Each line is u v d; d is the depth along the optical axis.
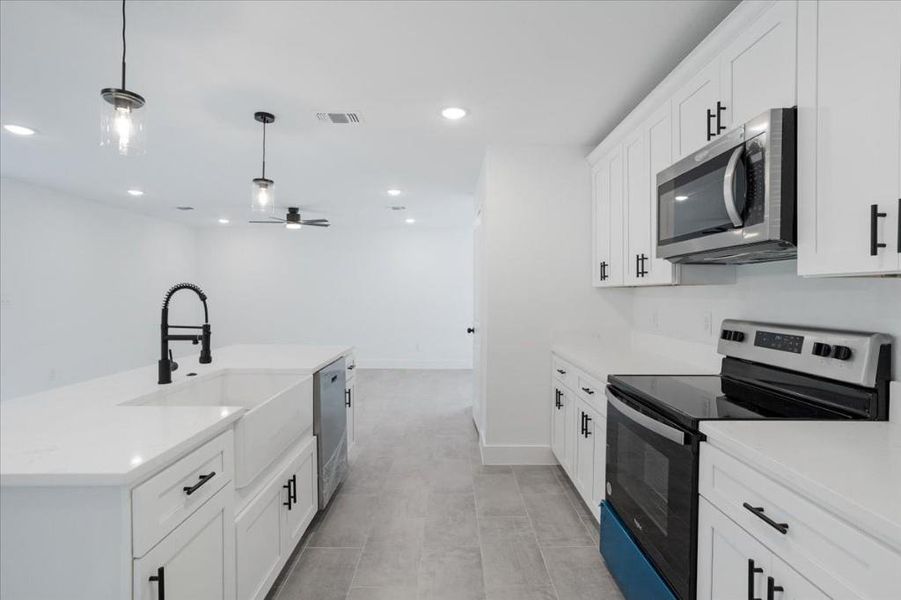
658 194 1.97
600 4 1.65
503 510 2.60
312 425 2.37
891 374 1.32
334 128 2.90
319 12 1.69
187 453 1.20
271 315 7.68
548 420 3.28
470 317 7.69
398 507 2.64
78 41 1.89
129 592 1.00
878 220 0.99
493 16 1.72
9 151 3.44
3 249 4.32
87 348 5.30
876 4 1.00
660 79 2.23
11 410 1.47
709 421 1.31
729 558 1.17
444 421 4.46
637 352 2.89
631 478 1.75
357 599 1.84
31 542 1.00
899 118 0.95
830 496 0.84
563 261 3.25
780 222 1.25
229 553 1.43
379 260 7.68
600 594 1.87
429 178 4.20
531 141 3.15
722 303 2.15
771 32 1.36
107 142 1.66
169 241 6.92
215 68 2.12
